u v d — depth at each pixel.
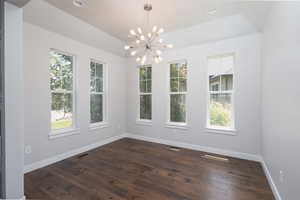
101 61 3.87
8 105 1.56
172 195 1.87
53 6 2.41
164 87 3.93
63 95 3.10
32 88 2.51
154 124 4.14
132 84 4.55
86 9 2.51
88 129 3.52
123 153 3.30
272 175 1.98
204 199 1.79
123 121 4.59
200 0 2.27
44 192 1.92
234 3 2.30
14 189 1.59
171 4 2.38
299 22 1.22
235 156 3.03
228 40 3.06
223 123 3.25
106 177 2.29
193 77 3.50
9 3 1.56
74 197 1.83
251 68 2.85
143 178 2.27
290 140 1.40
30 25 2.46
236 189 1.98
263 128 2.57
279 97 1.70
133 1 2.30
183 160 2.91
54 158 2.83
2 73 1.54
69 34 2.99
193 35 3.29
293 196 1.33
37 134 2.58
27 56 2.44
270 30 2.08
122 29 3.27
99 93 3.91
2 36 1.53
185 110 3.73
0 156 1.57
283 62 1.57
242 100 2.95
